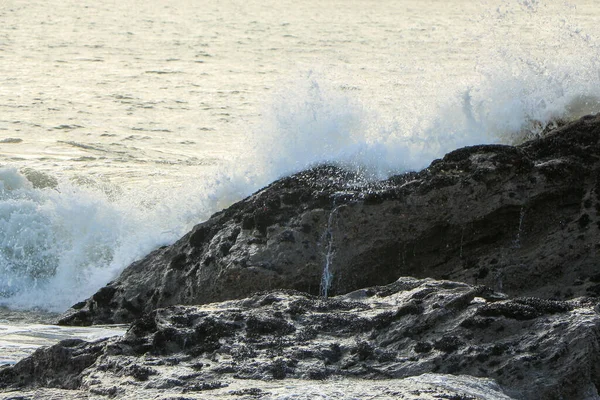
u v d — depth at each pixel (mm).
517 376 15727
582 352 15773
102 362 16828
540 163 27297
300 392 14453
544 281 26094
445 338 16656
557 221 26719
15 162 54750
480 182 26844
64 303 35156
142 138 68375
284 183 29203
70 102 87688
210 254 28141
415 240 27000
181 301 28375
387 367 16234
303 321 17812
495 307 17047
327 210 27281
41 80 106125
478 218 26734
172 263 29453
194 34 198250
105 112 81562
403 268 27094
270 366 16047
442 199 26938
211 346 16953
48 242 37062
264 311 18172
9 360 19375
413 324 17219
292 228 27344
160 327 17562
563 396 15484
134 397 14750
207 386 15164
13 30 188250
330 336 17328
